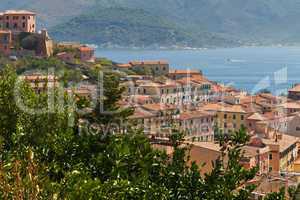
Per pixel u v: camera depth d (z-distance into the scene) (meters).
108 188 20.77
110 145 26.12
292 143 132.12
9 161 21.28
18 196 17.23
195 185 25.31
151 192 23.64
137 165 25.06
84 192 19.09
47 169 23.27
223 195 24.89
